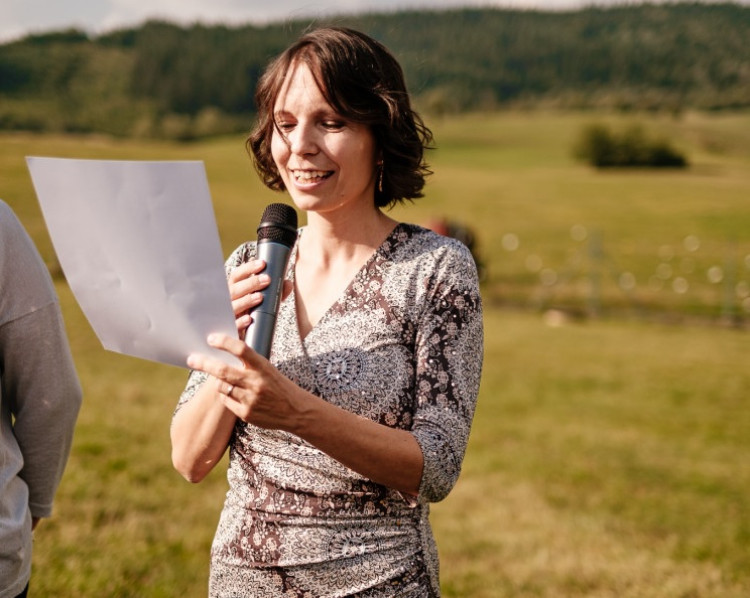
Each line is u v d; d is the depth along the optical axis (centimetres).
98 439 623
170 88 10000
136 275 146
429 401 160
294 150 161
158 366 1010
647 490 670
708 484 700
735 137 8900
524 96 14550
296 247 177
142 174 141
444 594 417
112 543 423
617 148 6744
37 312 170
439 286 166
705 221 3712
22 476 180
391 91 162
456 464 158
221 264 143
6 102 9512
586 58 15925
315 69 158
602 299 2327
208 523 476
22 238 169
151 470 559
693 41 17175
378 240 172
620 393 1113
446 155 7325
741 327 2016
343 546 159
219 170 4278
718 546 530
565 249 3055
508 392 1079
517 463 727
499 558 480
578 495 640
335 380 161
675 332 1869
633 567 474
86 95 10094
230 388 145
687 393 1136
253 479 165
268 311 154
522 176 5272
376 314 165
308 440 149
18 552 168
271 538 161
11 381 174
